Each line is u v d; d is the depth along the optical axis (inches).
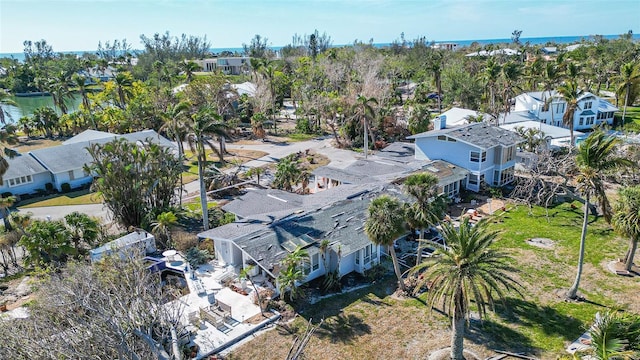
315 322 981.8
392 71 4215.1
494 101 3041.3
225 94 3080.7
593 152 959.0
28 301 1045.2
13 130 1801.2
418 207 1064.8
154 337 803.4
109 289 779.4
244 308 1030.4
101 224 1535.4
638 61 3526.1
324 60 4229.8
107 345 687.7
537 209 1604.3
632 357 553.9
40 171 2004.2
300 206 1416.1
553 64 2869.1
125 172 1416.1
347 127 2669.8
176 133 1643.7
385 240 1008.9
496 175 1828.2
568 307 1020.5
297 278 1026.1
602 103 2984.7
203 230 1462.8
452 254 800.3
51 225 1200.8
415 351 890.1
